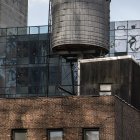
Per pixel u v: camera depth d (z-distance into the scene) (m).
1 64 95.69
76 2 56.22
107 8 57.41
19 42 94.94
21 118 38.97
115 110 37.56
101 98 37.75
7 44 95.38
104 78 47.31
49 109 38.66
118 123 38.16
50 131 38.53
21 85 94.00
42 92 92.00
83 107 38.00
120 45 91.06
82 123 37.88
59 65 89.56
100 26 55.97
